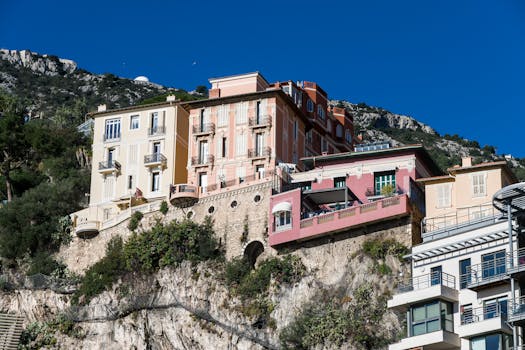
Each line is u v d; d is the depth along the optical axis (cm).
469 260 7169
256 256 10400
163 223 10838
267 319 9450
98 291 10600
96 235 11269
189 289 10081
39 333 10706
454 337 6894
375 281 9031
